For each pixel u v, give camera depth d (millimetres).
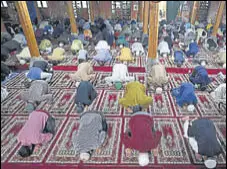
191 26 10391
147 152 2873
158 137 2850
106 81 4961
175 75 5652
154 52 5664
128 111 3980
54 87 5008
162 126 3584
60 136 3369
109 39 8109
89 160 2924
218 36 9523
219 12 8914
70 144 3199
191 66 6262
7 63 6566
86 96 3912
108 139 3295
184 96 3939
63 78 5520
